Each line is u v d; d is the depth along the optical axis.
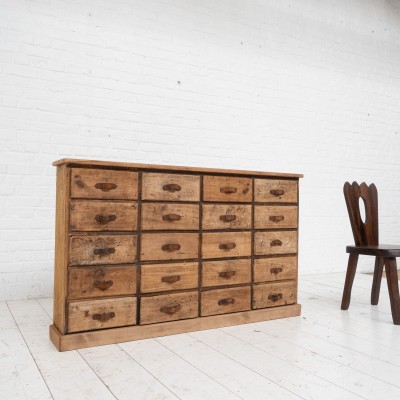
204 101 3.42
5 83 2.70
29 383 1.46
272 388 1.44
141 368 1.60
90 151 2.96
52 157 2.84
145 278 1.96
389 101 4.53
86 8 2.96
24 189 2.75
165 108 3.25
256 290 2.29
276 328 2.15
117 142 3.06
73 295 1.80
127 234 1.92
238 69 3.59
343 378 1.53
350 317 2.38
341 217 4.15
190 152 3.35
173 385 1.45
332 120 4.12
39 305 2.57
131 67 3.12
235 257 2.23
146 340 1.92
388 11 4.55
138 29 3.14
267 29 3.75
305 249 3.93
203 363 1.66
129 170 1.93
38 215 2.79
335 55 4.16
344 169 4.19
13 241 2.71
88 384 1.45
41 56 2.81
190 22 3.37
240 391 1.41
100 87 3.00
